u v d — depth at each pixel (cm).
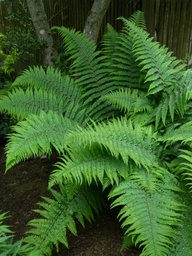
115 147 180
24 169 305
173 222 162
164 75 237
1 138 363
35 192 267
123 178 189
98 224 220
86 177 175
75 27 447
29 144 194
